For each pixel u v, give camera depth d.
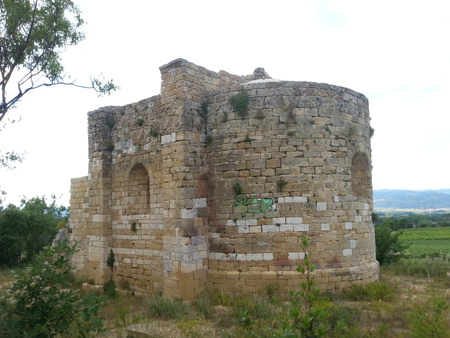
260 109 15.40
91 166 19.50
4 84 11.98
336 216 15.31
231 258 15.11
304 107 15.40
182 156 15.37
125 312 13.83
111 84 13.45
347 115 16.30
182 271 14.81
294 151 15.10
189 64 16.09
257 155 15.20
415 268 20.39
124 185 18.28
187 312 13.41
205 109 16.36
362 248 16.11
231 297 14.69
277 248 14.77
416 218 123.75
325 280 14.66
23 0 12.33
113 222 18.64
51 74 13.28
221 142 15.81
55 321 9.12
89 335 10.74
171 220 15.44
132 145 18.03
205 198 15.91
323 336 6.51
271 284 14.45
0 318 8.77
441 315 10.15
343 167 15.79
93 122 19.61
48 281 9.23
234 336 10.28
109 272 18.41
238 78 19.20
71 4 13.38
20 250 30.38
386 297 14.22
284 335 6.46
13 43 12.46
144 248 17.11
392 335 10.46
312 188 15.05
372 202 17.70
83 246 21.34
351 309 12.32
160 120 16.67
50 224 31.53
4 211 29.97
